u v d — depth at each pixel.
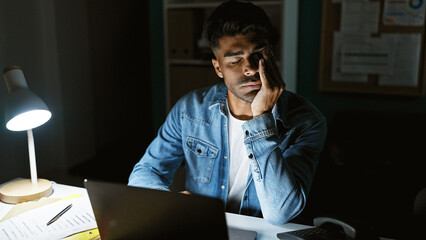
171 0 3.50
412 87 3.10
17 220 1.30
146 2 4.62
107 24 4.14
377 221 2.33
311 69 3.38
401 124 2.92
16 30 3.14
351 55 3.19
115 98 4.39
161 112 3.91
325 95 3.39
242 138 1.44
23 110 1.37
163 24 3.69
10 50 3.10
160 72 3.82
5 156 3.01
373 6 3.05
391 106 3.23
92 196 1.01
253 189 1.43
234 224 1.29
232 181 1.48
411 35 3.01
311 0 3.24
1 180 2.99
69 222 1.27
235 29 1.23
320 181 2.66
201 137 1.51
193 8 3.43
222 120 1.47
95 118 4.15
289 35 3.12
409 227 2.26
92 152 4.11
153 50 3.80
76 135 3.90
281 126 1.42
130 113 4.65
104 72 4.19
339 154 2.65
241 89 1.30
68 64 3.72
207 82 3.44
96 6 3.97
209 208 0.86
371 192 2.53
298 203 1.24
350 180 2.58
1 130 2.96
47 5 3.43
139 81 4.71
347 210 2.45
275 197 1.24
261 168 1.25
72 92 3.80
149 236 0.97
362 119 3.01
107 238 1.05
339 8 3.14
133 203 0.95
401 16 3.00
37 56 3.37
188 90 3.54
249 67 1.26
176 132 1.59
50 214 1.33
